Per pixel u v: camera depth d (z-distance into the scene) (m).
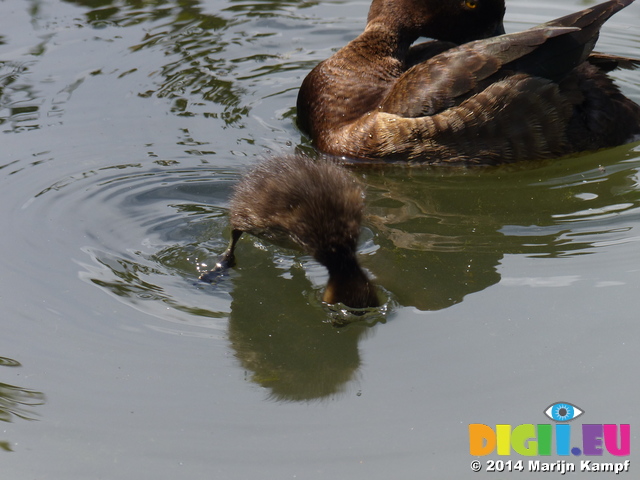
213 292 8.30
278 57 14.60
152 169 10.83
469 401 6.88
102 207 9.85
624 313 7.83
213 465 6.31
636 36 15.03
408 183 10.83
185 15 15.94
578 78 11.34
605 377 7.08
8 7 15.91
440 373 7.17
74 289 8.32
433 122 11.04
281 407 6.88
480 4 13.00
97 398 6.96
